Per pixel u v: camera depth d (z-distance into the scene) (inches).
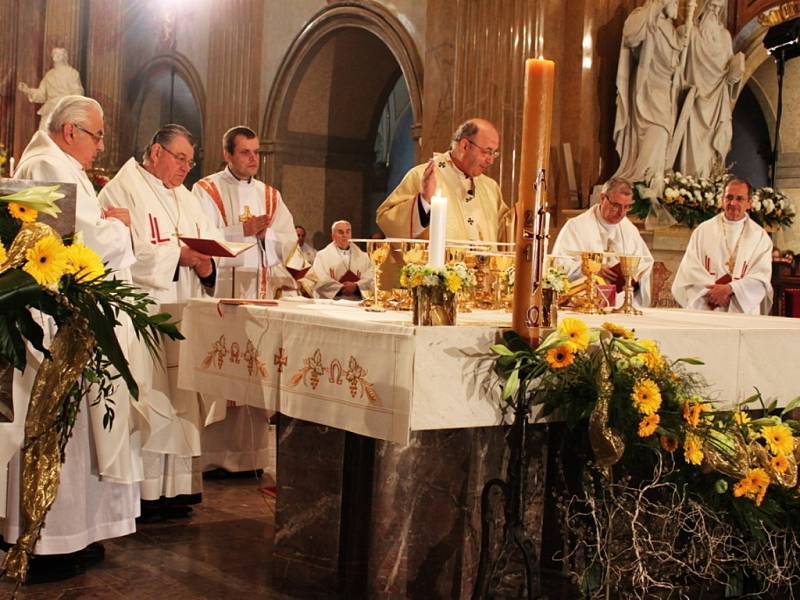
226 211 221.1
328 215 514.3
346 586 143.2
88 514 156.6
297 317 134.5
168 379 176.6
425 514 133.0
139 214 189.2
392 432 116.6
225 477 223.6
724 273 243.1
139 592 145.3
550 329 126.4
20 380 145.3
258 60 517.0
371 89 508.7
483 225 185.5
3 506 148.6
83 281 112.3
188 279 195.2
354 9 443.8
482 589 123.2
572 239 209.9
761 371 146.9
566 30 327.9
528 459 140.3
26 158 158.6
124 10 629.0
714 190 301.0
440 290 119.3
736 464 128.2
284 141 501.4
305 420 143.6
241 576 153.6
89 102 161.9
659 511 133.6
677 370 136.7
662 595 138.4
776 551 138.8
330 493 145.5
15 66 614.2
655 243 305.0
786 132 364.5
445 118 366.9
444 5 368.8
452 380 118.3
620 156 313.1
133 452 165.8
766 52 334.3
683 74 311.6
